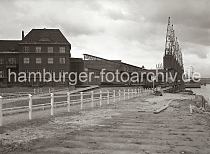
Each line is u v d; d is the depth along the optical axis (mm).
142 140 11141
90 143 10484
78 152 9055
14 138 11391
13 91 71375
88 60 110750
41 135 12125
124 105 32375
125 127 14773
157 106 31625
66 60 100562
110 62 119312
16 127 14250
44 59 100312
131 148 9695
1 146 9906
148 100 45312
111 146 9977
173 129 14234
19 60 100562
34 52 100312
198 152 9219
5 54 103125
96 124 15891
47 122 16422
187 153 9070
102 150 9352
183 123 16750
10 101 33156
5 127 14070
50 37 101500
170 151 9297
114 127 14758
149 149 9555
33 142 10594
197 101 51906
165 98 55000
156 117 20094
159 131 13508
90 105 30547
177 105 35750
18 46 104438
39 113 21484
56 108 26031
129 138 11555
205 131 13695
